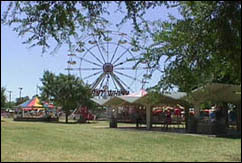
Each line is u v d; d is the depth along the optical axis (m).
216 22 9.89
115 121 40.06
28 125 40.16
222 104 35.03
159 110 54.94
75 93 56.75
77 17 9.26
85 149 16.89
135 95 40.75
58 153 15.08
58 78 57.09
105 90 64.25
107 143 20.20
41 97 58.09
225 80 25.02
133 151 16.42
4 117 76.12
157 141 21.94
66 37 9.71
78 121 56.41
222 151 16.91
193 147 18.67
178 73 12.44
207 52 11.15
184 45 11.91
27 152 15.16
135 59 14.11
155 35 13.34
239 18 9.45
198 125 30.05
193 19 11.19
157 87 13.43
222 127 28.91
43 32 9.39
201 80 12.38
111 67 68.38
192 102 30.22
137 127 39.44
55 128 34.53
